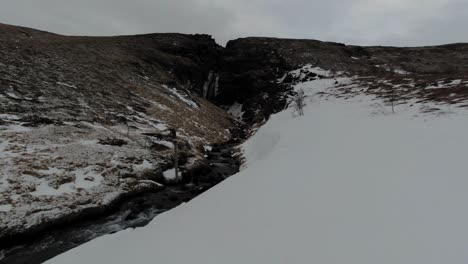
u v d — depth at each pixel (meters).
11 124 22.95
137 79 46.59
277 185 9.67
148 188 20.77
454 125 14.31
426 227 5.51
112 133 27.05
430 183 7.51
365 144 13.66
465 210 5.85
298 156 13.77
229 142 39.16
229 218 7.72
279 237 6.17
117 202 18.34
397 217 6.08
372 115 22.77
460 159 8.98
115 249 7.71
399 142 12.81
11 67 32.56
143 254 6.83
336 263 4.97
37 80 32.19
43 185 17.33
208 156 30.34
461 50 78.31
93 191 18.28
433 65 67.06
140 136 28.20
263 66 67.81
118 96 37.00
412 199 6.77
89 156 21.86
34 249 13.73
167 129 32.59
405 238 5.28
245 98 62.59
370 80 45.12
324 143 15.72
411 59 72.56
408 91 31.03
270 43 78.38
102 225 16.22
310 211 7.13
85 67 42.16
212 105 56.69
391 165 9.68
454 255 4.59
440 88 28.94
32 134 22.55
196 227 7.67
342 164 10.90
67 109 28.66
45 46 45.19
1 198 15.34
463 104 19.44
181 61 63.53
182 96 50.06
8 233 13.74
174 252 6.52
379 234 5.57
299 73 59.84
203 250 6.31
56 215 15.56
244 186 10.42
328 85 48.12
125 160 22.92
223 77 67.12
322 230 6.11
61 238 14.70
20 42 42.59
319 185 8.89
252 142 31.56
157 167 23.56
